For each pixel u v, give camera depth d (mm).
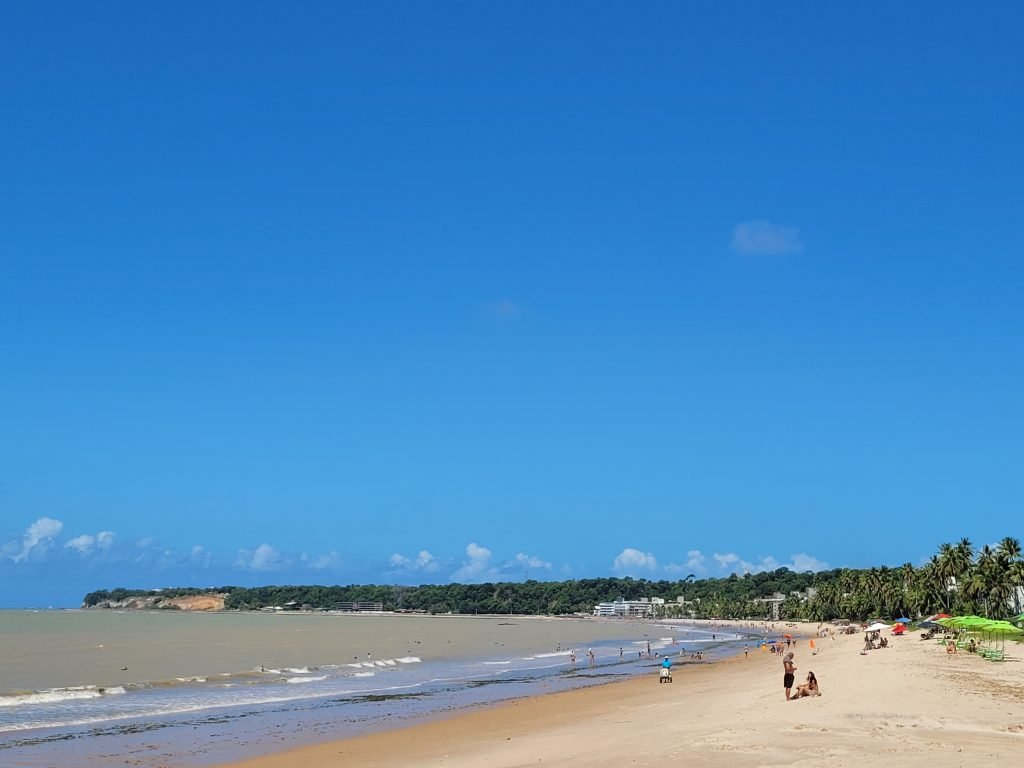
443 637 175500
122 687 64875
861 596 186875
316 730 43812
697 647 138250
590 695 58875
